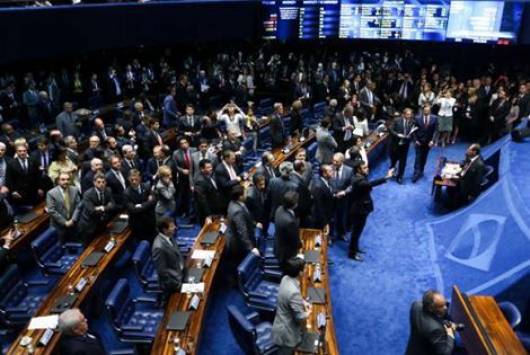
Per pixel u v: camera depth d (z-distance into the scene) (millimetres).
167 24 17484
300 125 13164
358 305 7957
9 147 10766
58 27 14586
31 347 5477
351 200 9445
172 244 6695
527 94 13727
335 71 18766
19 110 14703
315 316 6148
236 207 7336
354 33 18312
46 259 7480
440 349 5027
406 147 12273
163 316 6285
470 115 15148
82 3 16094
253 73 20000
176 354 5418
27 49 13906
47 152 10383
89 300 7000
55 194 8203
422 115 12305
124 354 5402
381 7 17688
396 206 11453
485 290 7496
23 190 9227
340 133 12852
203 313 6266
